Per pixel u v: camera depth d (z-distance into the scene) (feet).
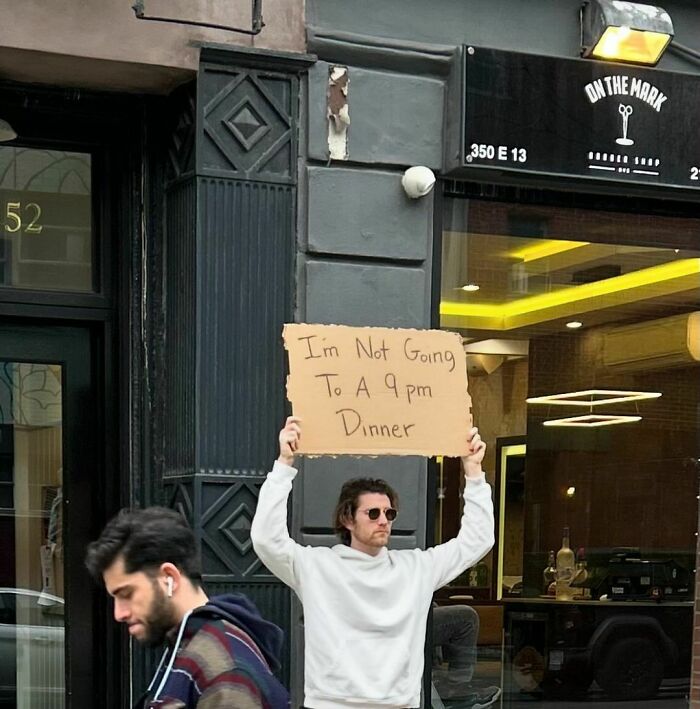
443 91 17.38
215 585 15.75
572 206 18.89
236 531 15.90
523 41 17.89
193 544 8.60
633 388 19.89
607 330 19.60
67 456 17.12
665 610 20.01
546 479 19.21
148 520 8.48
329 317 16.60
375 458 16.72
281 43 16.34
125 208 17.11
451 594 18.53
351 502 13.37
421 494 17.11
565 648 19.34
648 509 19.98
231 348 16.05
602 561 19.66
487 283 18.49
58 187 17.15
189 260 16.15
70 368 17.16
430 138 17.31
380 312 16.90
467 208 18.29
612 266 19.44
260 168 16.26
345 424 13.83
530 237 18.75
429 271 17.47
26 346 16.94
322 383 13.82
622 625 19.79
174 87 16.53
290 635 16.07
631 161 18.03
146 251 17.02
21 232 16.98
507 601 18.90
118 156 17.22
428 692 17.95
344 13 16.90
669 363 20.07
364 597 13.15
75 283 17.17
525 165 17.38
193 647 8.14
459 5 17.53
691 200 19.31
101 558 8.31
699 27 19.15
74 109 16.79
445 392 14.34
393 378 14.12
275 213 16.35
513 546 18.95
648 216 19.54
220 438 15.92
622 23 17.67
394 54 17.01
